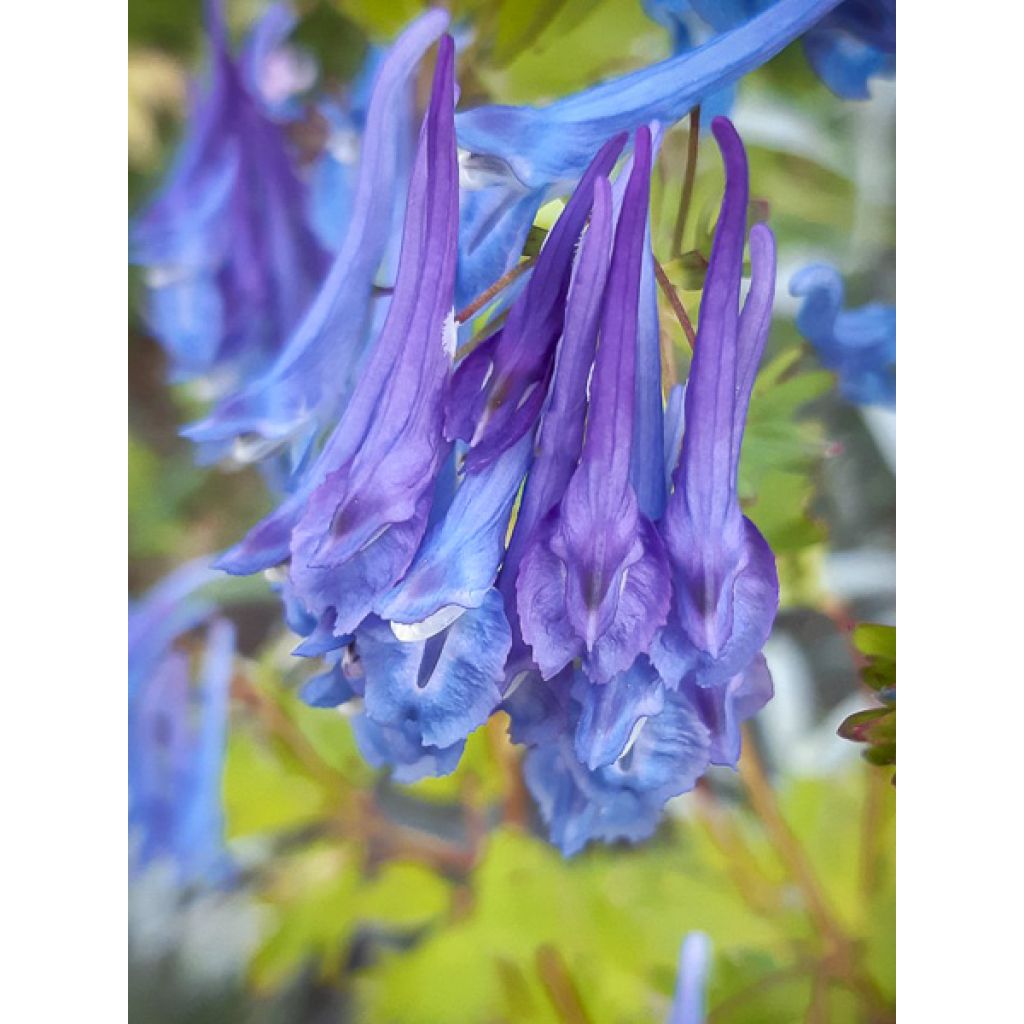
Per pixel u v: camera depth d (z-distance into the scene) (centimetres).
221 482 10
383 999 10
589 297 10
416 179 10
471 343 10
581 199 10
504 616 10
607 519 10
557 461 10
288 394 10
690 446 10
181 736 10
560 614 10
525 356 10
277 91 10
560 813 10
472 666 10
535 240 10
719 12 10
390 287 10
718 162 10
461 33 10
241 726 10
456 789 10
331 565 10
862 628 11
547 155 10
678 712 10
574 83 10
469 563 10
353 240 10
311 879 10
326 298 10
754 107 10
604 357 10
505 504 10
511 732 10
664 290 10
